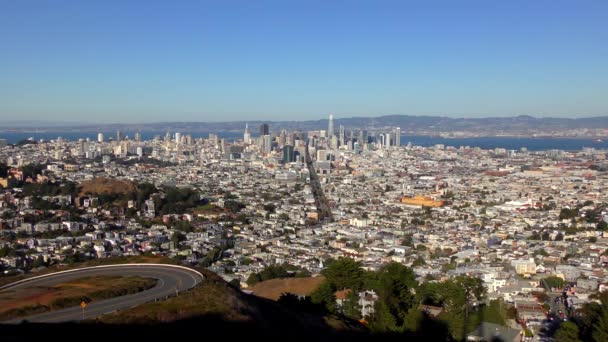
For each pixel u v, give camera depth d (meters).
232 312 64.38
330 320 82.50
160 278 80.00
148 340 54.91
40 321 59.22
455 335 89.81
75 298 66.94
